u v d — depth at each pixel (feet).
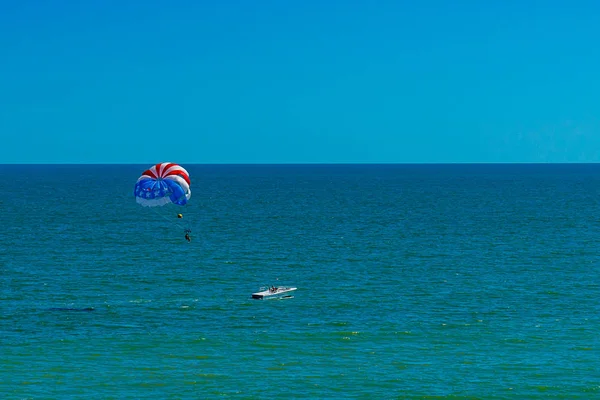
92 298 458.50
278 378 317.42
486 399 296.92
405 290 482.69
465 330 386.11
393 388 306.96
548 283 503.61
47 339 368.48
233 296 465.88
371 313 422.00
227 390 304.30
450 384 311.06
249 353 349.41
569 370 326.24
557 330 385.91
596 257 613.93
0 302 444.96
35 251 640.99
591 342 365.40
